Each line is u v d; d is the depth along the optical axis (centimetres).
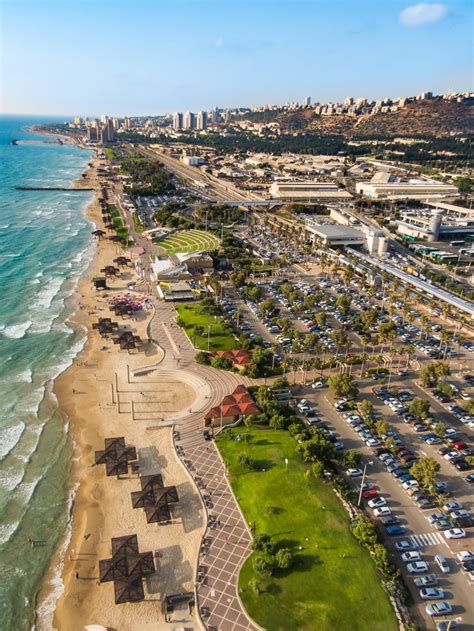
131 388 13925
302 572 7925
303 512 9162
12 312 19125
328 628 7081
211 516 9138
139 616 7512
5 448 11550
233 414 11906
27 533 9288
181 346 16238
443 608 7406
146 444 11450
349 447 11300
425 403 12012
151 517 9050
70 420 12544
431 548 8575
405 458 10812
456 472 10562
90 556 8719
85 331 17562
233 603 7475
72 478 10631
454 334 17625
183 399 13338
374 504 9494
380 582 7800
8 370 14912
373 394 13538
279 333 17362
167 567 8244
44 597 8038
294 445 11056
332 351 16038
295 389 13662
